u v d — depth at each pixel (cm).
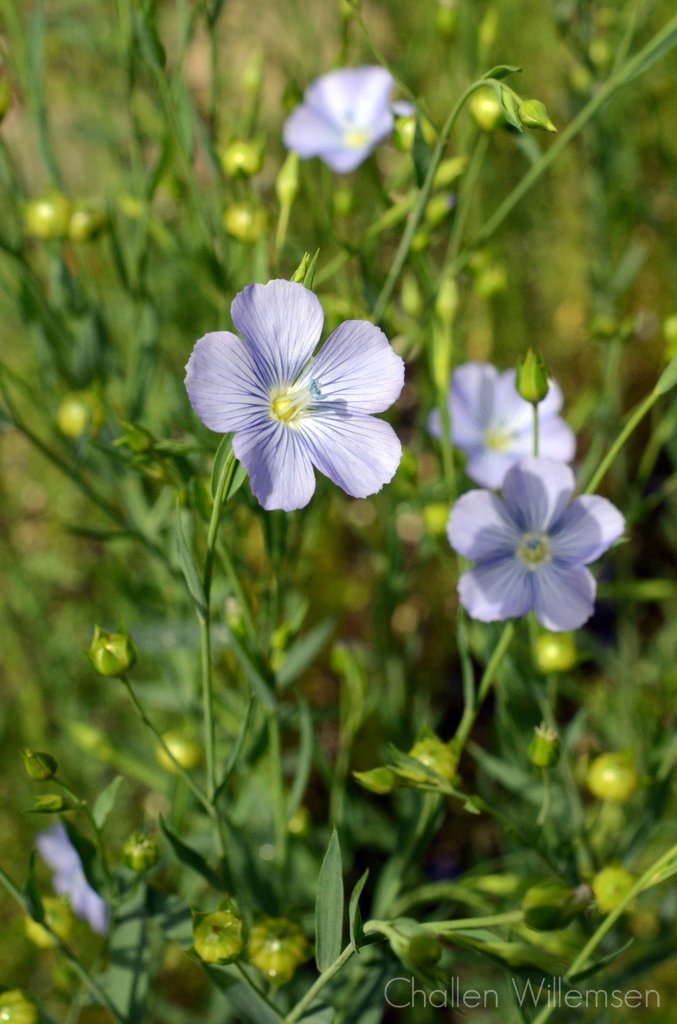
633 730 33
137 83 35
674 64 39
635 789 26
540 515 26
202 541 30
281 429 24
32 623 37
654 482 41
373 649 36
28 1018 25
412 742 33
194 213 32
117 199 34
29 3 35
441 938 30
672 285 42
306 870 31
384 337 24
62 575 39
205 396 24
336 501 34
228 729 31
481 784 34
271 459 24
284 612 32
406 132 29
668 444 35
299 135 32
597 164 35
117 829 35
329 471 24
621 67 28
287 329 24
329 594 39
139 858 25
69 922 26
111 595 37
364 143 32
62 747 36
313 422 24
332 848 23
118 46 31
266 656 29
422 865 35
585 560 26
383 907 28
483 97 28
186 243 33
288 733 36
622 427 36
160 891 27
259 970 26
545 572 26
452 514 26
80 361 31
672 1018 32
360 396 24
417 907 30
